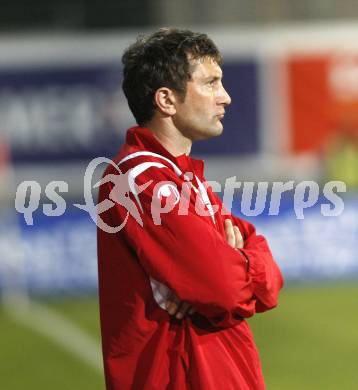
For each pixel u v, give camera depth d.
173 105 11.08
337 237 41.81
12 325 36.59
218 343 10.92
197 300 10.45
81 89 44.72
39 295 41.28
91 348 32.38
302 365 29.20
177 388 10.76
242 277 10.56
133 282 10.93
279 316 35.81
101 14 48.25
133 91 11.25
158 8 48.03
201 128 11.14
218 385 10.77
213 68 11.12
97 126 44.84
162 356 10.77
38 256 41.22
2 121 44.59
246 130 44.75
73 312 38.09
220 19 48.09
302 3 47.91
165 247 10.52
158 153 11.05
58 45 44.41
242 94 44.59
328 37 44.16
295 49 44.25
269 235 41.41
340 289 40.16
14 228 41.12
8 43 44.28
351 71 44.31
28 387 28.19
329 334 32.94
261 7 47.94
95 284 41.34
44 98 44.66
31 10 48.84
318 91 44.53
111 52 44.50
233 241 11.24
